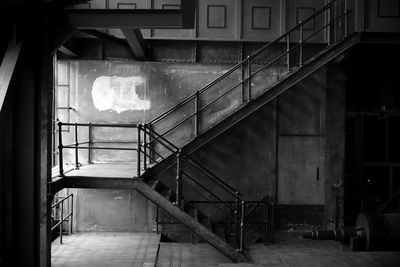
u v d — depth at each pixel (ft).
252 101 28.09
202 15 33.37
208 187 33.50
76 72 32.83
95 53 33.45
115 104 33.04
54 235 31.89
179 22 22.17
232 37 33.37
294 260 20.54
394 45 30.53
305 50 34.09
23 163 21.22
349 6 30.68
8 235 20.70
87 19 22.25
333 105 34.06
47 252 22.06
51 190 22.04
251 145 33.73
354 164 39.09
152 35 33.09
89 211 32.91
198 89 33.35
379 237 21.30
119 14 22.13
